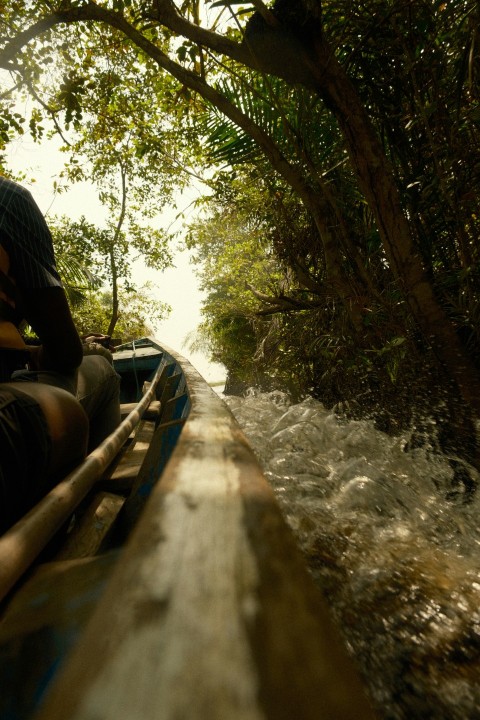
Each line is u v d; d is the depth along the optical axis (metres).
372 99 2.55
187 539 0.31
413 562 0.92
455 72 2.18
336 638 0.22
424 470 1.87
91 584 0.50
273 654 0.20
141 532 0.33
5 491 0.77
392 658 0.64
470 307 2.10
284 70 2.24
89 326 14.62
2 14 4.06
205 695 0.17
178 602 0.24
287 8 2.03
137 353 4.99
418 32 2.17
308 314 3.54
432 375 2.29
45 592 0.50
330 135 2.85
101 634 0.21
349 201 2.94
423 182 2.26
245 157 3.08
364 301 2.64
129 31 2.73
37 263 1.03
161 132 6.26
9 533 0.62
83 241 12.59
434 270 2.59
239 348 10.12
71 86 4.24
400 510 1.30
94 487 1.45
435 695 0.59
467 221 2.21
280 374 4.13
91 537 1.02
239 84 2.88
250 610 0.23
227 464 0.51
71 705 0.16
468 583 0.81
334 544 1.03
